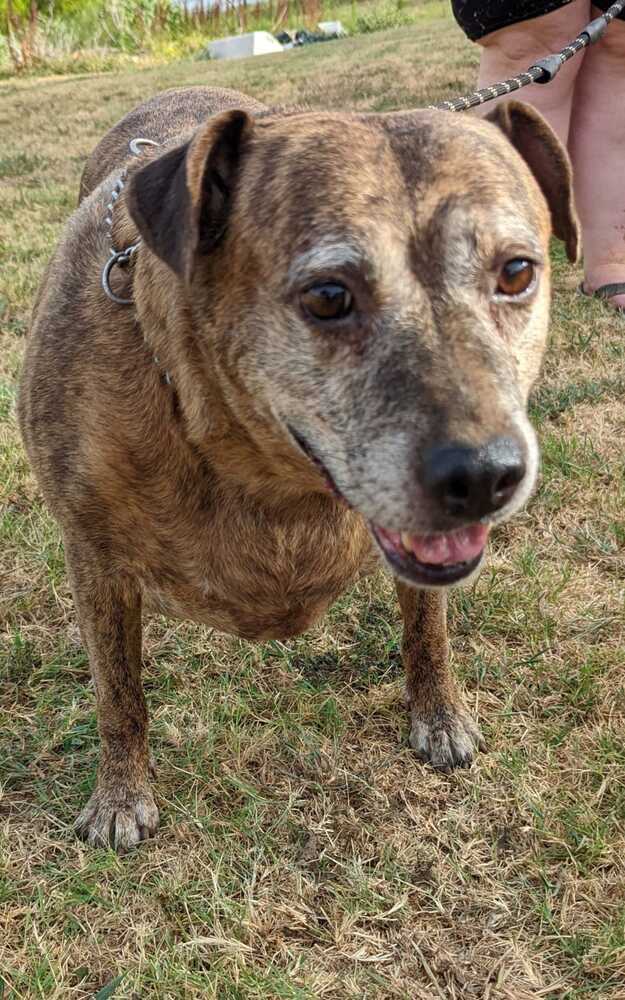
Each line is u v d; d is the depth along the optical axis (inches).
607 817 28.9
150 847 29.0
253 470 26.2
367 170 23.4
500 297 24.0
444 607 31.2
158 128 36.5
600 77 52.2
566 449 42.3
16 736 32.1
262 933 26.8
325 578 28.3
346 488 23.1
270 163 24.3
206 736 31.9
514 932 26.6
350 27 252.7
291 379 23.7
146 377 26.1
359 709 32.9
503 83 35.3
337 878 28.1
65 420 27.1
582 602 35.9
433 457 21.5
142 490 26.6
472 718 32.1
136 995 25.6
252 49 229.8
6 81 201.6
